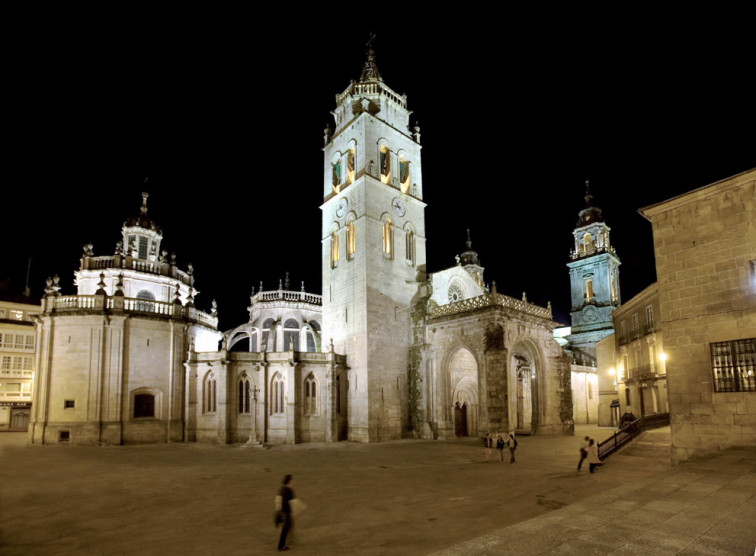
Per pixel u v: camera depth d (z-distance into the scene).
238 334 64.50
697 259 24.11
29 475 28.38
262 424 45.91
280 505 15.01
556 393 51.47
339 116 60.62
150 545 15.71
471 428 53.06
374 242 52.56
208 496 22.58
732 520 11.58
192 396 47.75
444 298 56.59
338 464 32.06
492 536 10.74
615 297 87.69
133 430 45.50
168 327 49.41
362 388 48.78
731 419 22.17
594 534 10.72
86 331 45.88
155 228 59.12
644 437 33.28
